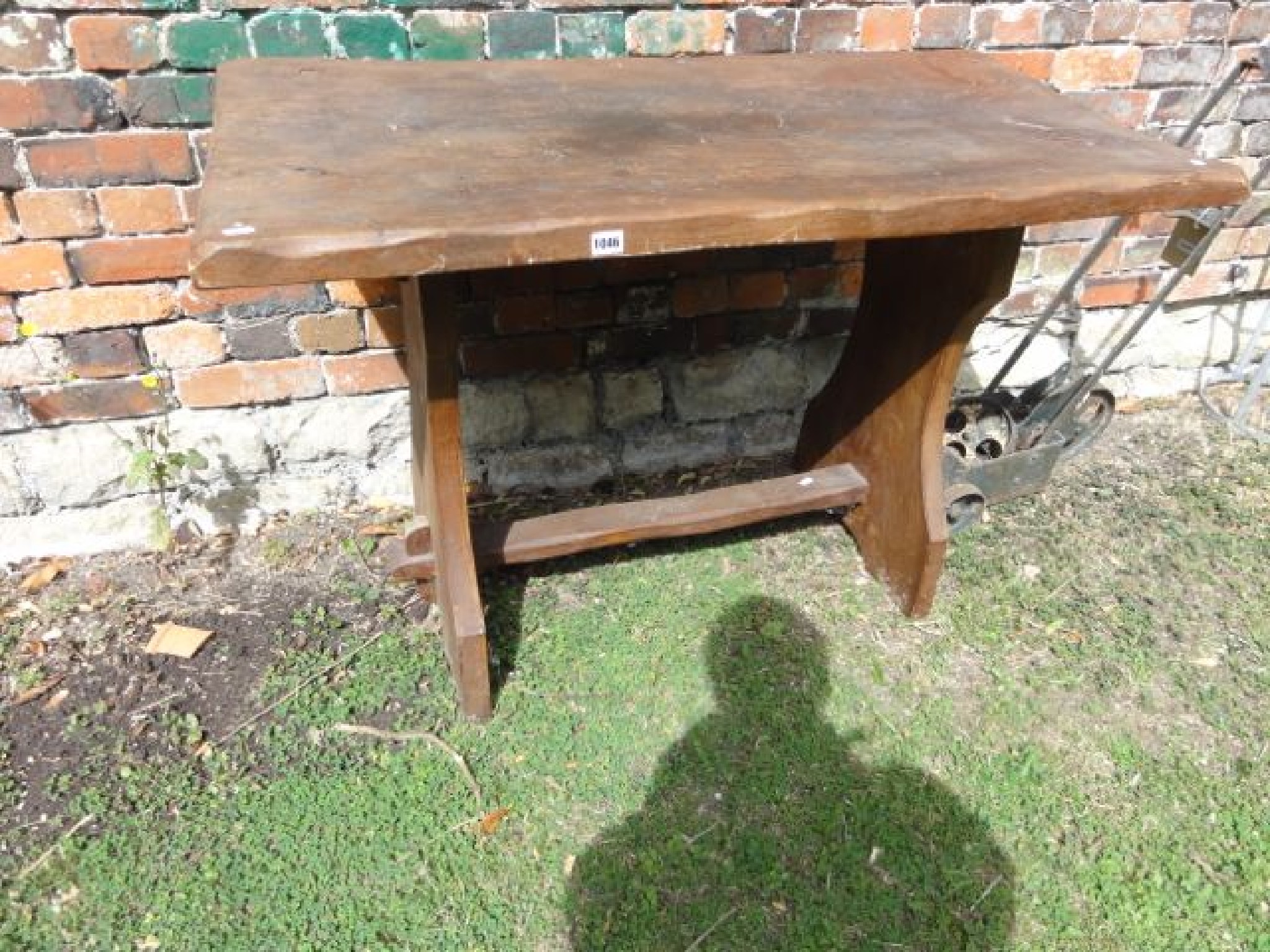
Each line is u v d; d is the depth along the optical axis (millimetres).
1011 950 1653
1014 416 2639
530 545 2107
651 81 1967
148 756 1923
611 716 2027
